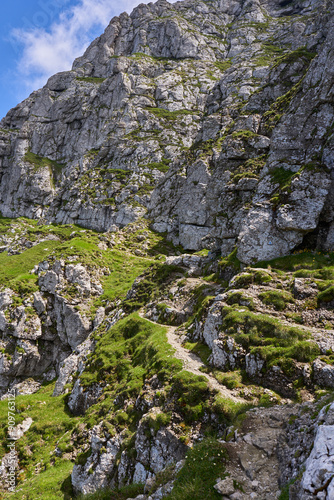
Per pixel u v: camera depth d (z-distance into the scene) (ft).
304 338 60.90
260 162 136.15
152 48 646.74
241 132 156.46
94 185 405.39
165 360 76.74
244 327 68.80
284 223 93.04
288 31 535.19
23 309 177.78
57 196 447.01
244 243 98.48
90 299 181.47
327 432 30.45
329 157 96.48
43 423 109.50
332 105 102.78
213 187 153.69
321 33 212.02
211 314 80.69
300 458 33.94
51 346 179.01
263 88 194.90
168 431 56.54
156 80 545.03
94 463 72.95
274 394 55.36
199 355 77.66
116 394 88.17
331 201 92.38
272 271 86.79
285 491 31.65
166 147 419.95
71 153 579.07
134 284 151.02
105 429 75.66
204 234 237.45
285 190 97.71
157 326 110.32
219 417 53.78
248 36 621.31
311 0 635.66
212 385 60.64
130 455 63.41
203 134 309.01
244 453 39.47
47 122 629.10
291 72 189.88
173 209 297.12
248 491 34.27
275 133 112.78
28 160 569.64
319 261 85.30
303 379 54.34
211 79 552.00
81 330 166.91
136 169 395.96
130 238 275.80
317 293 72.49
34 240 326.65
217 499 34.09
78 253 203.92
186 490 35.83
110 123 497.87
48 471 85.46
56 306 180.75
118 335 119.96
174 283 131.95
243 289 82.12
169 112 490.08
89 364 115.85
